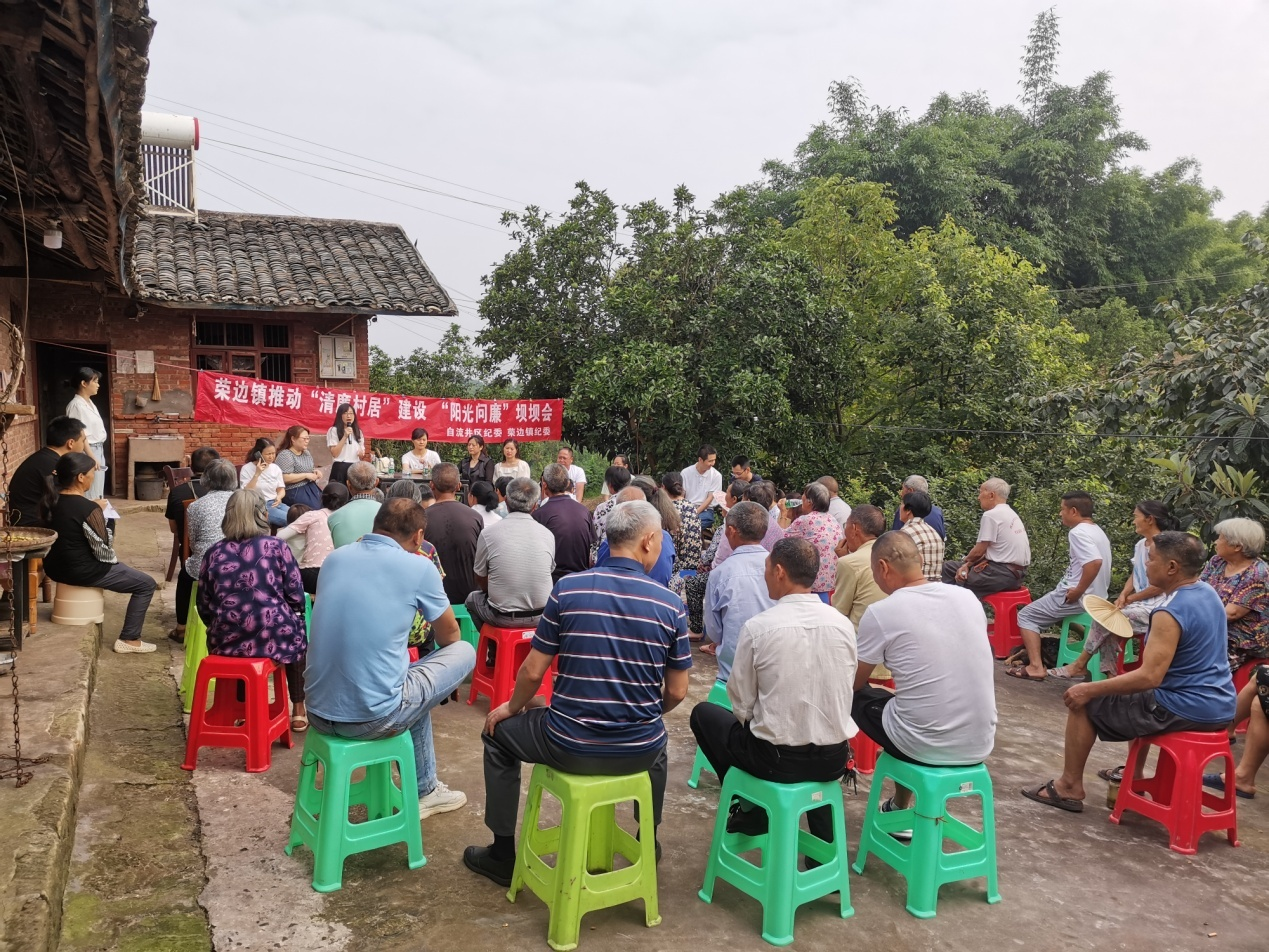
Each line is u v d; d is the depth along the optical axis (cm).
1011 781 452
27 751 356
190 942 278
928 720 323
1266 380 606
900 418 1377
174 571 744
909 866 322
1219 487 593
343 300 1115
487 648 516
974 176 2162
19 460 759
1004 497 704
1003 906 327
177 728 448
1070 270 2475
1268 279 714
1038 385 1220
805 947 295
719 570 427
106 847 331
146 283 1031
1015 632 702
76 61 350
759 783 306
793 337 1159
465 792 400
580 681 291
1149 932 313
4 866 272
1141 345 1955
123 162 457
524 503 491
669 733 493
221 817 360
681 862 350
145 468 1134
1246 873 361
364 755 318
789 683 297
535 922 299
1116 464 820
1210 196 2817
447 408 1058
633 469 1184
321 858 310
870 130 2316
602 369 1084
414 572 329
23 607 484
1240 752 508
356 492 510
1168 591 395
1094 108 2433
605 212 1202
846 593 450
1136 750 397
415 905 306
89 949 271
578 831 285
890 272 1373
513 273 1220
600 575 302
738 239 1187
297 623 416
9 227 624
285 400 996
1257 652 477
